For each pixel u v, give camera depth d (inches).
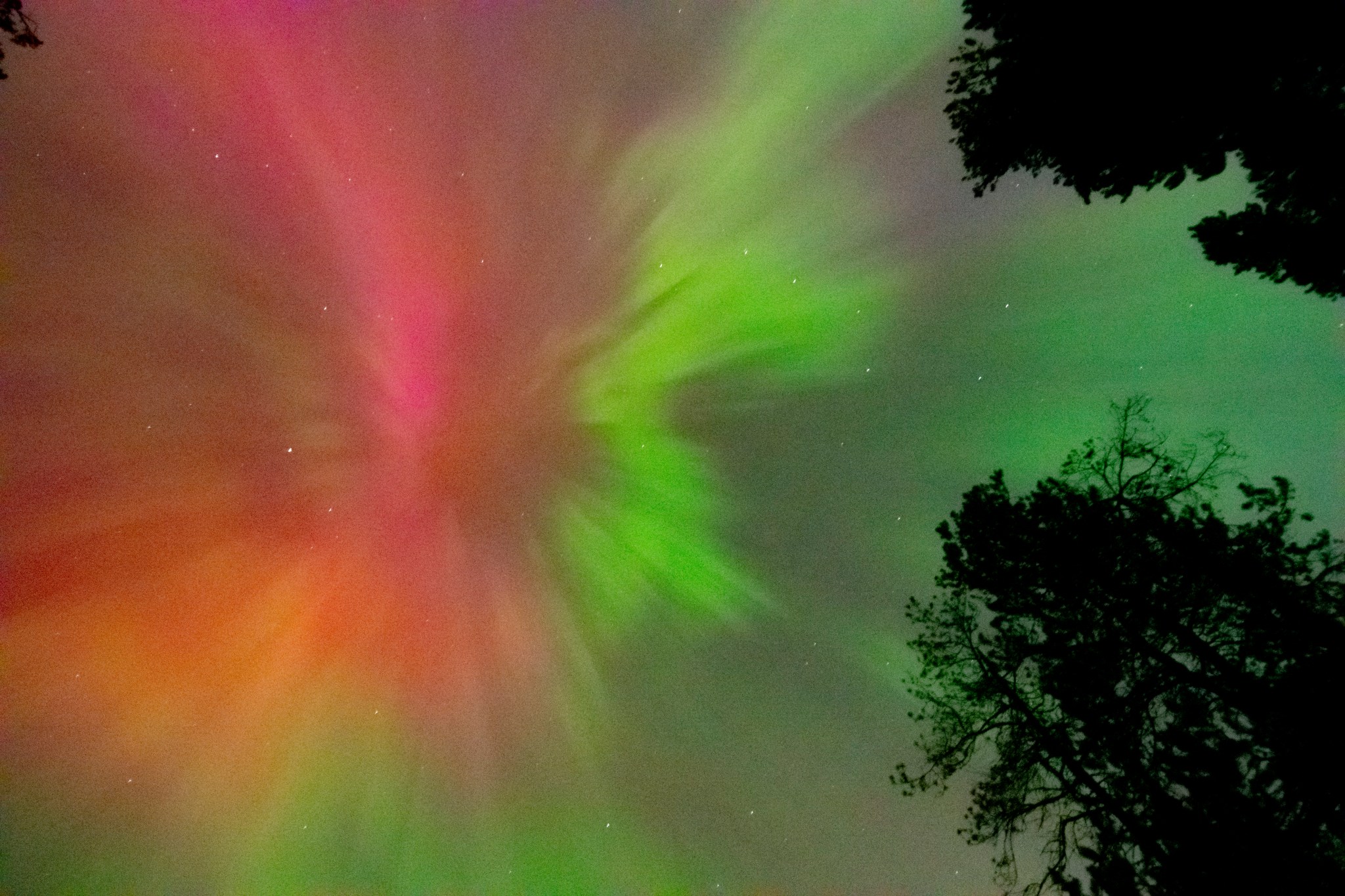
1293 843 272.5
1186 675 316.5
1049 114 292.0
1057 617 357.1
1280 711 281.1
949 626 405.1
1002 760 373.7
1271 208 293.6
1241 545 309.9
